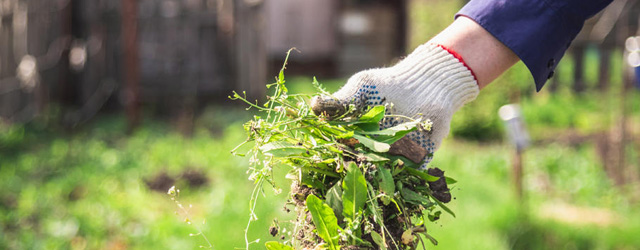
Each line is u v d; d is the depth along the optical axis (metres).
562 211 5.88
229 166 6.02
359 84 1.70
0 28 9.17
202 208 4.95
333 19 14.85
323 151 1.62
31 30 9.31
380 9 15.04
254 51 9.62
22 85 9.19
